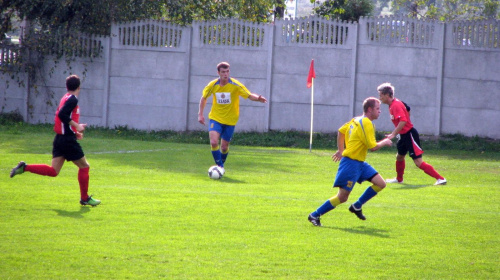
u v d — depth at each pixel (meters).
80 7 73.50
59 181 35.31
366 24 63.84
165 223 25.64
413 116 63.94
